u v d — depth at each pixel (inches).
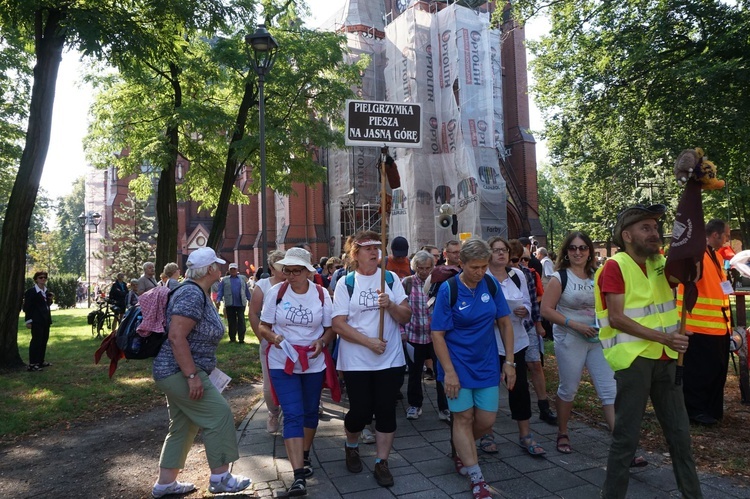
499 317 153.3
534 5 655.8
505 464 170.7
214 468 148.6
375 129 182.7
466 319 145.8
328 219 1261.1
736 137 569.0
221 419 148.6
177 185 801.6
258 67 385.1
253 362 393.1
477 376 145.2
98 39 394.3
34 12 404.2
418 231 1025.5
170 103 647.8
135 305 151.0
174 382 143.9
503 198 1027.9
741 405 230.7
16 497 163.9
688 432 123.6
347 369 158.7
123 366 389.7
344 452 187.6
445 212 544.4
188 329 141.9
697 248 115.1
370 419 163.3
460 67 1026.1
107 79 661.9
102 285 1481.3
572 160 796.6
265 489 153.7
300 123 701.3
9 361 382.6
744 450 175.8
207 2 491.2
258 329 178.4
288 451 150.9
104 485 171.3
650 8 585.9
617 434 125.3
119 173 719.1
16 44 556.4
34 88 406.3
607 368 172.7
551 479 157.9
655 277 126.9
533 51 702.5
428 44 1107.9
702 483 150.6
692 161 115.0
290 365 152.3
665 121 611.5
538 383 219.8
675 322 126.2
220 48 614.5
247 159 669.9
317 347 157.8
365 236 164.6
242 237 1503.4
